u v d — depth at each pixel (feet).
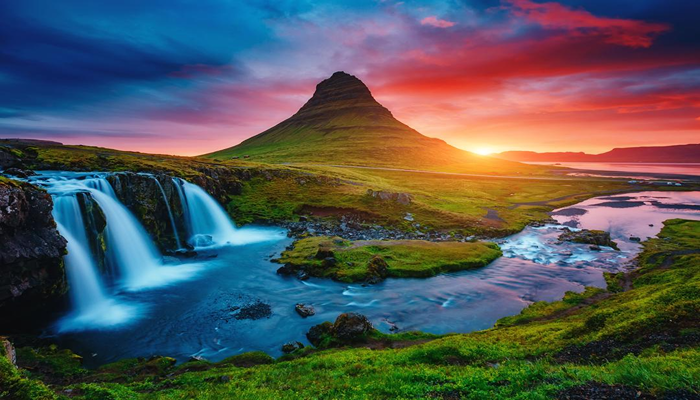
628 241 247.50
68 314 125.18
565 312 118.83
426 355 69.26
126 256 179.01
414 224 286.05
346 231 268.82
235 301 137.49
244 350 100.58
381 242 213.25
